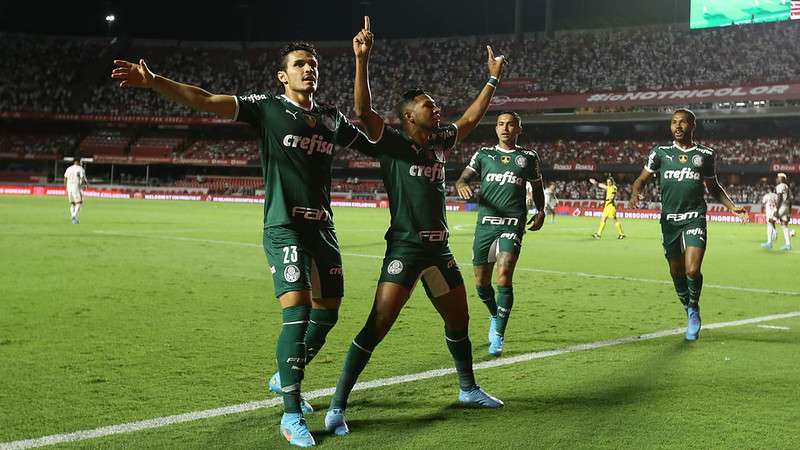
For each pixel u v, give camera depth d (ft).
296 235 18.52
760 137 201.05
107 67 255.29
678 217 31.40
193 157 237.25
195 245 71.31
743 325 34.71
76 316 33.27
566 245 84.99
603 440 17.62
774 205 84.99
